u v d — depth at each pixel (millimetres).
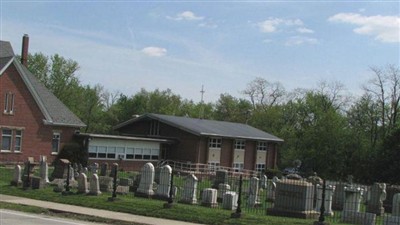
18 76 52531
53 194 26281
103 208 22719
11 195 26375
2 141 51438
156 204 23234
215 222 19750
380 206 28641
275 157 73875
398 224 21281
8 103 51875
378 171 67062
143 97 116562
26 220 18344
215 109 121812
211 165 64562
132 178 37969
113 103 118750
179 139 64625
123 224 19219
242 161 69250
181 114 123062
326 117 86375
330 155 83625
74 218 20281
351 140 82875
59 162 35438
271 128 103625
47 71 94625
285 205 22984
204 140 64125
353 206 23453
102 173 44906
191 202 25859
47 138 54938
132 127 69625
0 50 61125
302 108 102125
